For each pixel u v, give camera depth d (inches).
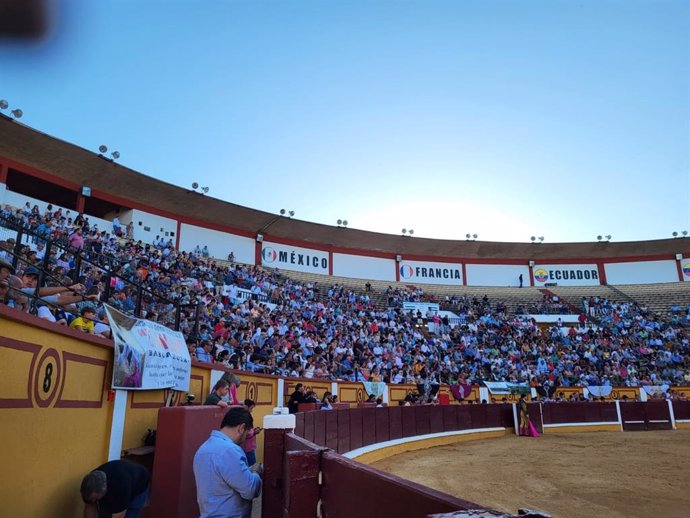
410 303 1191.6
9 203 723.4
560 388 904.3
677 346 1096.2
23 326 142.9
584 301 1299.2
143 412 229.3
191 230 1021.8
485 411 731.4
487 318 1182.9
